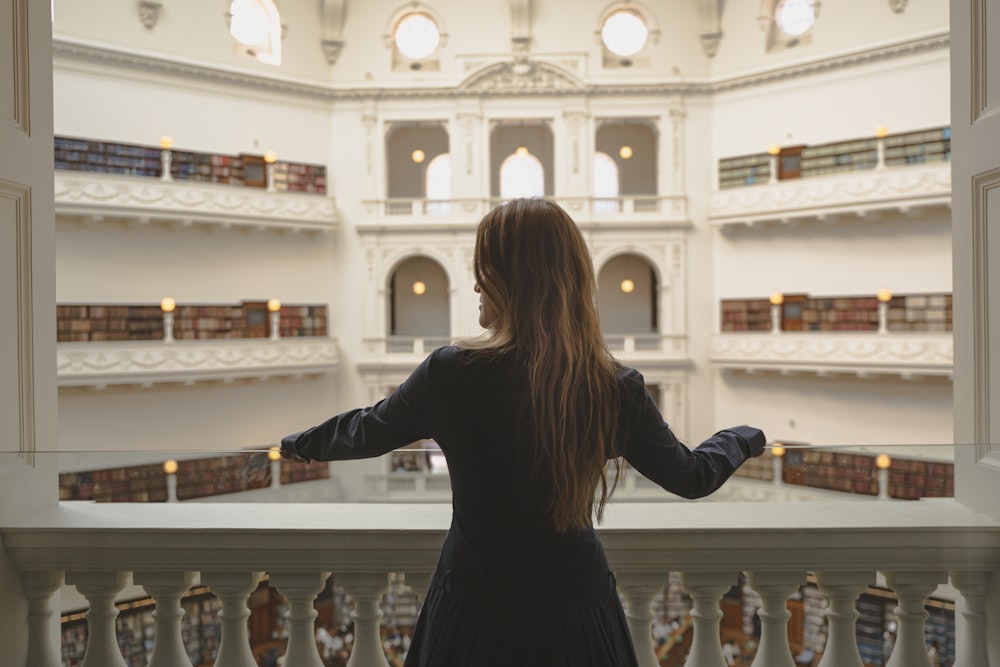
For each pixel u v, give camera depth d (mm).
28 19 2766
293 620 2350
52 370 2896
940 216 20828
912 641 2299
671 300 24609
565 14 24422
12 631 2379
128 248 21438
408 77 24469
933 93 20562
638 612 2346
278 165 23578
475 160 24578
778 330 23156
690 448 2037
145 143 21484
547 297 1809
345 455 2000
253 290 23406
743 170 23906
